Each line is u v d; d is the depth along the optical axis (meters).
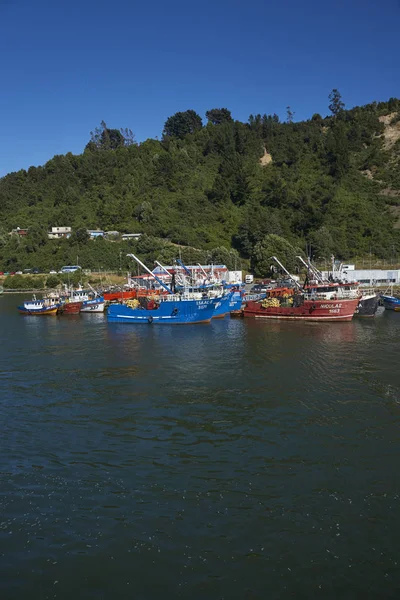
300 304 73.88
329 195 176.38
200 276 116.94
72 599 15.07
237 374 39.25
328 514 18.92
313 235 153.50
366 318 73.38
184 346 52.06
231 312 78.38
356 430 26.88
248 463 23.19
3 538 17.73
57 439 26.48
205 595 15.17
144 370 41.41
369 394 33.25
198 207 186.50
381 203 176.00
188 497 20.27
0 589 15.45
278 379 37.47
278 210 174.62
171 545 17.31
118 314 73.38
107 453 24.59
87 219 192.25
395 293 100.44
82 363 44.62
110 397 33.81
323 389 34.59
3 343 56.41
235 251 152.75
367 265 138.75
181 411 30.61
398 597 15.04
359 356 45.34
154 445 25.50
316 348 49.53
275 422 28.33
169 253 148.75
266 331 61.66
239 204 188.75
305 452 24.23
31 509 19.55
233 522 18.55
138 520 18.75
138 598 15.09
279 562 16.45
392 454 23.80
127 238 173.38
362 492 20.39
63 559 16.70
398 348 49.00
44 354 49.25
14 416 30.17
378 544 17.22
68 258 162.62
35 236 178.62
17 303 113.00
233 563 16.44
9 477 22.17
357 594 15.17
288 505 19.56
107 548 17.20
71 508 19.58
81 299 92.56
